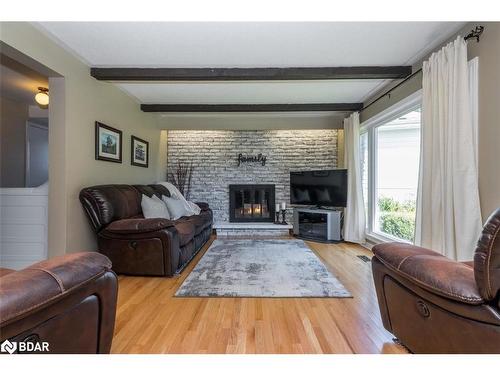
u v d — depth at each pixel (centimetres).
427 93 244
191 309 204
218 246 413
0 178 405
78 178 279
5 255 267
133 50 264
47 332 94
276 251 382
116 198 296
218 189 564
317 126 522
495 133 189
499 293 97
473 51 206
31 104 446
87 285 111
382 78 314
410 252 142
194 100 428
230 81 338
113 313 129
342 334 170
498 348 97
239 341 161
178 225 329
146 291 241
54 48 245
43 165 493
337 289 241
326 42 250
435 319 119
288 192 562
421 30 230
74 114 273
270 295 229
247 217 564
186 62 292
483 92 198
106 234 284
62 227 259
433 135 234
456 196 204
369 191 426
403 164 345
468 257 198
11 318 79
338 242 448
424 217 241
